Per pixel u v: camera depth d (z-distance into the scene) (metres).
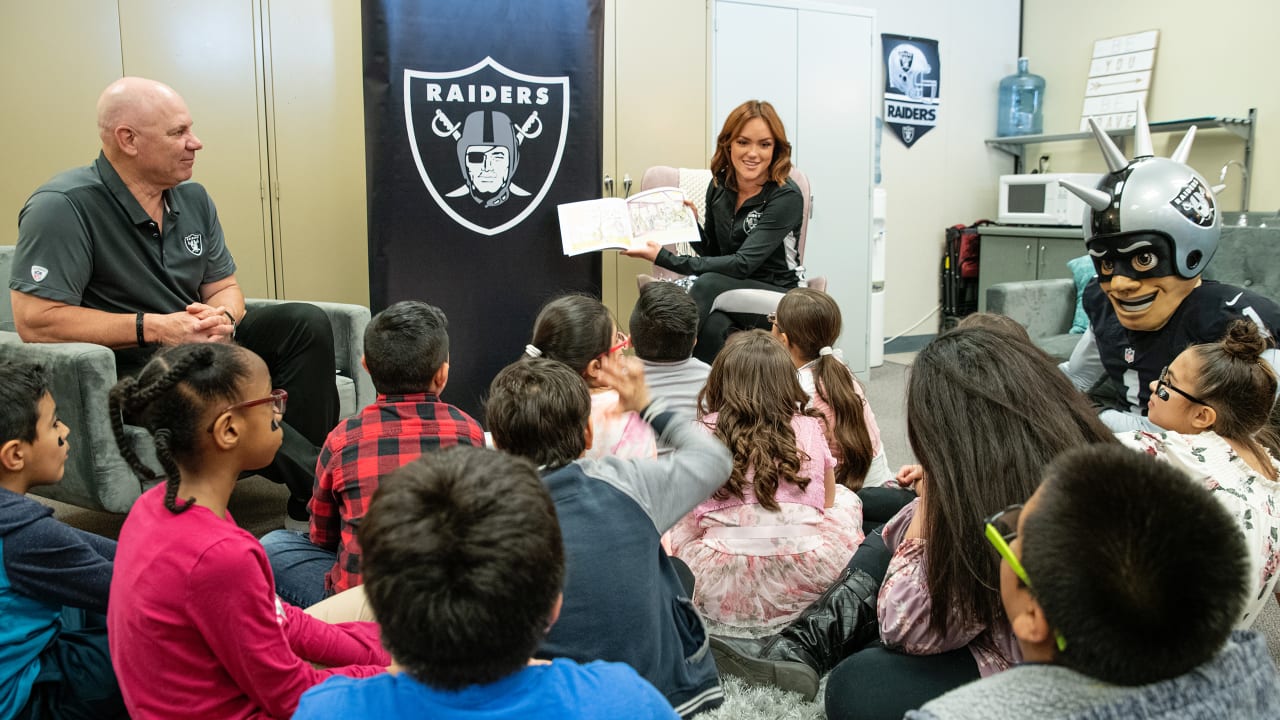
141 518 1.24
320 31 3.67
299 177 3.71
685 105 4.39
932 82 6.03
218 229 2.91
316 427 2.78
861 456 2.38
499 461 0.87
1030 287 4.16
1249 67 5.29
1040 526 0.78
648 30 4.26
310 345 2.75
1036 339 4.09
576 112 3.63
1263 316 2.18
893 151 5.95
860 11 4.80
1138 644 0.71
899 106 5.88
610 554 1.27
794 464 1.89
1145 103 5.80
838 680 1.51
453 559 0.78
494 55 3.47
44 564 1.39
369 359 1.83
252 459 1.31
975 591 1.32
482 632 0.78
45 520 1.40
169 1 3.41
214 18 3.49
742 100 4.54
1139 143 2.37
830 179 4.88
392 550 0.79
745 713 1.69
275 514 3.00
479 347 3.62
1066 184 2.29
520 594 0.80
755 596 1.93
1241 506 1.51
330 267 3.81
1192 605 0.70
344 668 1.33
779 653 1.78
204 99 3.51
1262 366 1.60
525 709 0.82
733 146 3.68
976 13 6.20
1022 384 1.35
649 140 4.34
